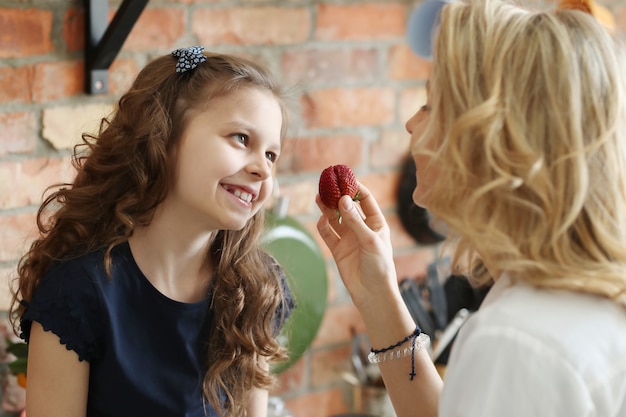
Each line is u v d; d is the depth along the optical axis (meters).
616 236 0.88
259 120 1.12
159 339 1.16
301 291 1.77
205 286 1.21
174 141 1.12
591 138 0.87
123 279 1.13
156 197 1.12
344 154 2.00
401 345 1.15
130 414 1.14
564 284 0.84
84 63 1.58
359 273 1.17
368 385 1.95
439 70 0.92
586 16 0.92
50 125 1.56
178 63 1.15
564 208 0.85
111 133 1.17
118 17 1.46
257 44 1.81
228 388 1.22
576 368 0.80
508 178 0.85
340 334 2.06
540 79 0.86
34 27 1.51
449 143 0.89
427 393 1.15
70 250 1.15
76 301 1.09
